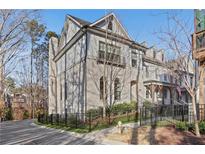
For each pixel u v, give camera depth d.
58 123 18.20
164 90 28.91
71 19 22.52
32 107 38.88
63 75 24.61
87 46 19.27
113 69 20.41
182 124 11.91
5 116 32.59
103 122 15.44
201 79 13.20
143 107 19.38
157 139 9.77
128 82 22.06
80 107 19.50
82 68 19.61
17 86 41.44
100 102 19.47
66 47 23.31
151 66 27.11
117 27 21.55
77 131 13.38
